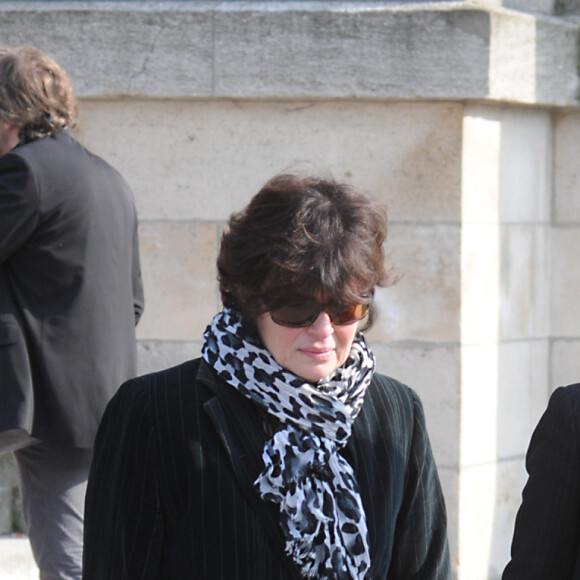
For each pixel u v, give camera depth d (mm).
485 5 16438
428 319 16484
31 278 11906
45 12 16500
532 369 17828
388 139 16422
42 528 12344
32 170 11719
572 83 17469
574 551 7953
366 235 7016
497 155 16906
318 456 7168
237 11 16250
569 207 18078
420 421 7918
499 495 17203
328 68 16172
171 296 16844
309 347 7043
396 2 16297
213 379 7340
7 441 11711
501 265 17094
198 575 6934
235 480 7078
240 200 16672
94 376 12047
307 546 6965
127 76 16438
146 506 7137
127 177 16828
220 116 16641
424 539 7816
